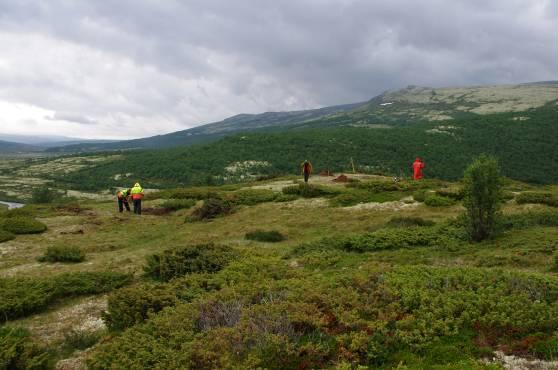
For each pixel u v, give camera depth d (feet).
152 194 151.33
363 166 494.59
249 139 640.58
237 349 30.35
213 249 62.13
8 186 564.30
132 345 32.83
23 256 74.54
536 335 28.99
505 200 91.56
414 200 101.60
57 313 48.29
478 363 26.61
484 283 37.60
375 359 28.84
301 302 35.96
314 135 636.07
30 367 33.50
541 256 49.80
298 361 28.94
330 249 64.69
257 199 120.06
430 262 52.90
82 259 71.31
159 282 55.62
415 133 626.64
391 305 34.63
